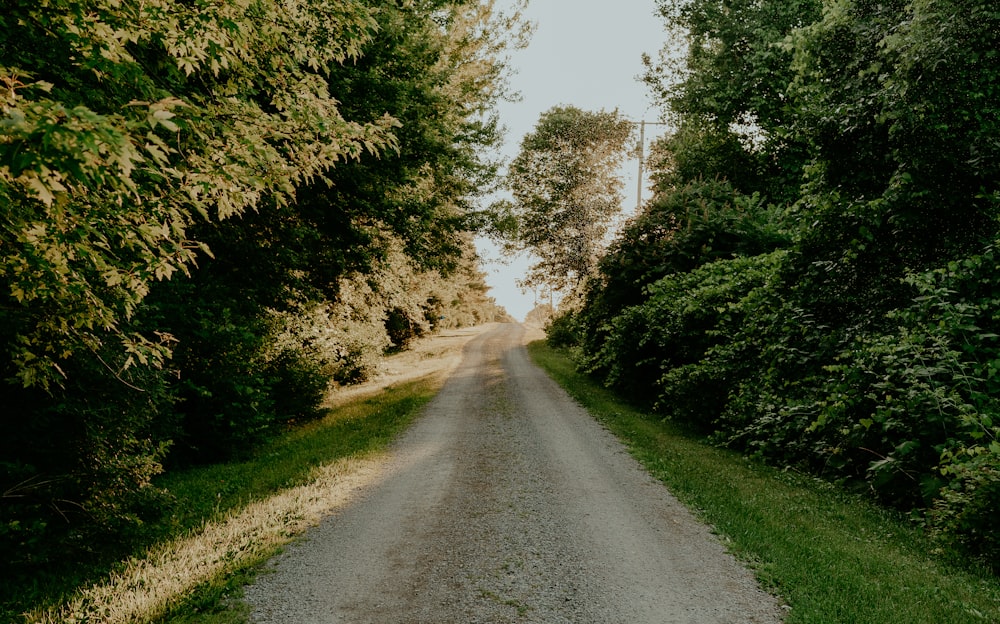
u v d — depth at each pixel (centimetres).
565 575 500
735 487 755
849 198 864
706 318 1305
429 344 4500
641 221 1867
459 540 585
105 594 457
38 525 503
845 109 823
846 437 766
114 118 263
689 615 427
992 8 645
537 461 922
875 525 621
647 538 586
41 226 329
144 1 375
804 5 1855
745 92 2152
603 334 2102
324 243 1356
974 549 538
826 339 849
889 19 805
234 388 1030
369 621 423
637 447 1018
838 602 427
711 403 1177
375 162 1221
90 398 595
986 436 576
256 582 488
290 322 1528
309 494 742
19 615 423
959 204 751
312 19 640
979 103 701
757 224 1511
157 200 403
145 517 637
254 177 433
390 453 987
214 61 440
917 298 689
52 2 343
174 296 963
